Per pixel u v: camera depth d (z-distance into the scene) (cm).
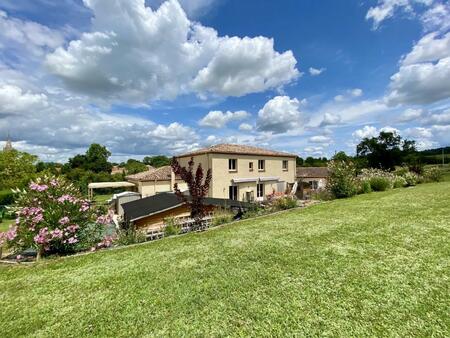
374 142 4681
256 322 377
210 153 2581
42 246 762
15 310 449
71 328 387
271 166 3125
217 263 625
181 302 445
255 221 1169
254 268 579
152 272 591
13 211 805
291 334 346
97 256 751
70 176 4825
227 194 2667
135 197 2511
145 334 363
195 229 1056
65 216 810
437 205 1223
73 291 514
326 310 395
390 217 1021
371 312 383
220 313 405
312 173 3906
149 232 1022
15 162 3872
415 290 437
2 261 736
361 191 2014
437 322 352
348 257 610
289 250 692
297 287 474
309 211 1341
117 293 493
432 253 600
